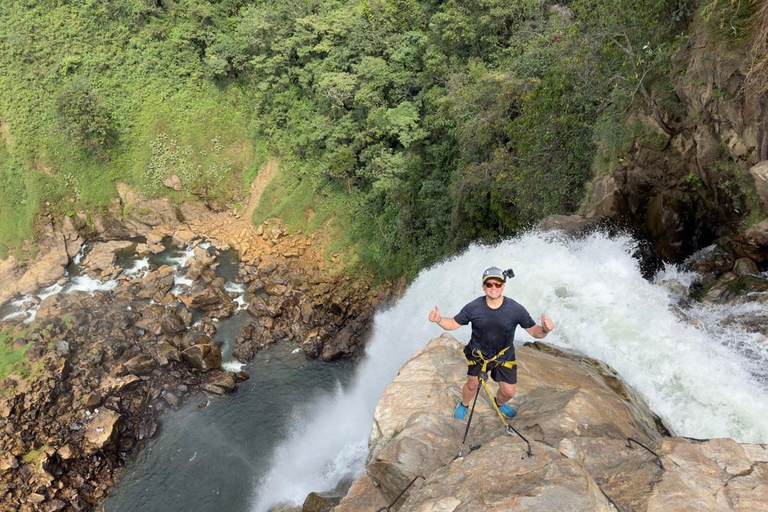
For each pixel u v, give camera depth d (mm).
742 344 10258
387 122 33781
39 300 35188
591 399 6875
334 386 27922
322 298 34969
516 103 25438
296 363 29734
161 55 47188
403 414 7305
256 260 39438
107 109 44688
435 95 32375
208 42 47312
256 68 43656
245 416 25812
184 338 30391
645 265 14680
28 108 42469
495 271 5648
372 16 37781
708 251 13609
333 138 38562
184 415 25906
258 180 45781
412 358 8609
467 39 31203
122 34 46469
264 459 23125
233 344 31016
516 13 29891
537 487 4645
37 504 21219
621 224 16172
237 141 47031
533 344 11320
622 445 5648
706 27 12547
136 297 34812
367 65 35812
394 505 6484
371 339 27703
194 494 21844
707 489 4863
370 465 6762
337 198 40562
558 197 21609
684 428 9250
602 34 16672
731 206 13180
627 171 16688
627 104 17312
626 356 10805
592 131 19938
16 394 25125
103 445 23234
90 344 29375
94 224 43094
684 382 9836
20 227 40375
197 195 45469
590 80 18750
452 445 6465
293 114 43594
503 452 5387
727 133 12602
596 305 12188
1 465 22172
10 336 30062
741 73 11422
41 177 41750
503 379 6191
